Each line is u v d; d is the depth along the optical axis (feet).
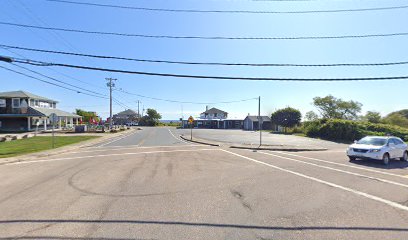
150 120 369.91
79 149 74.43
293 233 17.76
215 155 60.64
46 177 35.83
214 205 23.58
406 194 27.94
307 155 63.72
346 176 37.65
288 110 198.08
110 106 187.73
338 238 17.02
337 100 228.22
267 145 86.84
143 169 41.81
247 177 35.86
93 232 17.66
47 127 177.17
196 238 16.88
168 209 22.44
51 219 20.02
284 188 29.94
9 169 42.65
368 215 21.30
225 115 328.49
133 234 17.39
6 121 156.66
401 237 17.19
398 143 55.26
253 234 17.54
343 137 123.95
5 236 16.97
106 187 30.01
